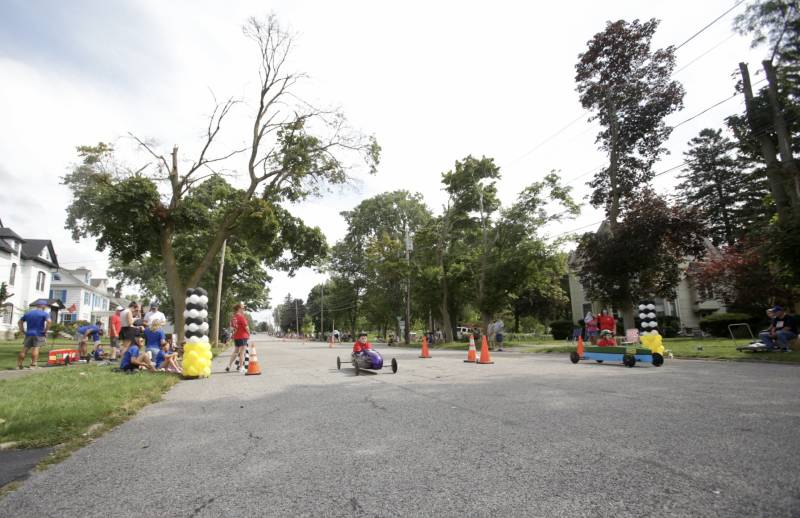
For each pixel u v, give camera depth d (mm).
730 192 47094
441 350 31641
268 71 23109
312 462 4480
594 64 25906
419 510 3287
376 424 6098
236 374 13742
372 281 59375
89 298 62844
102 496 3686
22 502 3584
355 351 13578
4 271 37875
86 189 21594
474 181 37750
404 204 59406
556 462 4281
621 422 5820
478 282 38500
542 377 11008
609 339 17453
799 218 15820
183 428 6164
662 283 24125
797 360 13219
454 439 5211
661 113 24609
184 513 3326
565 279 57844
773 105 19609
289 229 26062
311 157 23688
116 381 10078
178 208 22188
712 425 5527
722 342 22750
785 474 3783
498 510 3256
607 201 26547
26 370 13789
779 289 23641
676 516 3084
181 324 21953
